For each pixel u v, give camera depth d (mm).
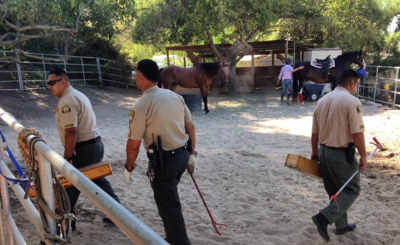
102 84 19750
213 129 9672
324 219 3326
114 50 21500
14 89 14789
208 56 21672
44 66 16547
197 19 15617
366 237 3656
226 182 5387
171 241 3049
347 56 13828
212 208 4445
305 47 18531
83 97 3480
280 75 14484
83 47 20078
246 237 3686
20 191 2244
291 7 16828
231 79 18156
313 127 3701
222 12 14609
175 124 2947
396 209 4305
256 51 20734
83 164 3506
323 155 3492
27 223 3896
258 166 6137
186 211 4348
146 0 18016
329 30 19891
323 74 13805
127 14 9844
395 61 20203
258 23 15602
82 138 3471
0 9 7090
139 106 2898
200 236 3715
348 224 3791
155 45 18688
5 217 2475
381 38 20500
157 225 4004
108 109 14227
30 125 10578
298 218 4105
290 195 4828
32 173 1725
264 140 8234
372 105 13797
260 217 4164
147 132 2920
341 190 3320
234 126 10070
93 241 3570
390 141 7711
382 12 19359
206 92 12789
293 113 12188
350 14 18609
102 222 4027
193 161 3242
